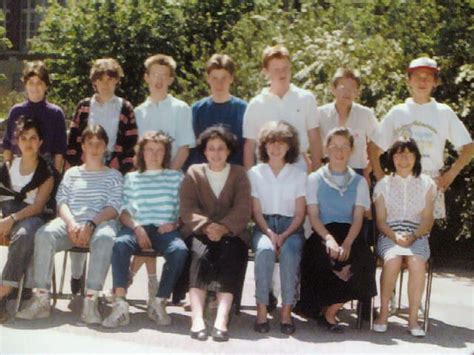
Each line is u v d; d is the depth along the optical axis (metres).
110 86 7.12
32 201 6.83
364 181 6.72
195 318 6.14
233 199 6.62
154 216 6.61
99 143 6.76
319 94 9.49
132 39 12.61
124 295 6.40
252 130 7.05
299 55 10.09
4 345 5.70
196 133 7.18
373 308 6.65
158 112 7.18
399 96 9.45
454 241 10.10
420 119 6.99
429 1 9.62
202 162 7.18
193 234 6.49
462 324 6.81
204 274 6.25
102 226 6.54
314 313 6.47
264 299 6.36
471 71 8.98
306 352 5.80
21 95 16.20
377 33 10.10
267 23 11.02
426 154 6.97
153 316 6.47
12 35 19.94
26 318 6.42
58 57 12.92
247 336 6.20
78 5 12.86
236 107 7.16
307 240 6.64
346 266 6.36
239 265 6.33
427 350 5.98
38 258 6.46
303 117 7.04
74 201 6.73
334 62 9.73
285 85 6.99
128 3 12.73
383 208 6.69
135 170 6.86
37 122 6.85
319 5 11.09
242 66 10.40
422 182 6.70
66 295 7.26
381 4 10.03
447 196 9.26
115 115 7.14
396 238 6.55
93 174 6.81
